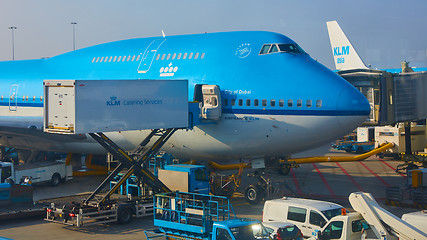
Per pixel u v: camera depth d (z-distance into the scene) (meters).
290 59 26.59
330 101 24.95
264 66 26.75
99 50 34.16
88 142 32.34
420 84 34.16
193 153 29.22
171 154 30.28
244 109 26.42
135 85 23.55
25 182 29.30
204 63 28.23
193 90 27.81
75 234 21.56
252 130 26.38
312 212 19.44
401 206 26.58
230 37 28.83
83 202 23.00
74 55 35.88
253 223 17.12
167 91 24.95
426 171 27.23
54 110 21.69
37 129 32.38
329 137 25.64
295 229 18.08
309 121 25.27
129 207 23.56
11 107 38.16
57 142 33.59
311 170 39.78
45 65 37.72
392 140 42.38
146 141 25.20
